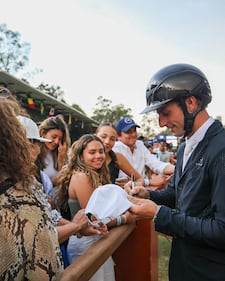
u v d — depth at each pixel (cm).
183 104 162
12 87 887
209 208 155
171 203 205
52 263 104
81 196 212
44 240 103
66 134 291
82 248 197
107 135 286
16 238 99
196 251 160
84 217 177
